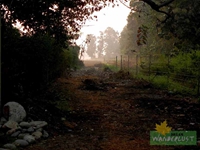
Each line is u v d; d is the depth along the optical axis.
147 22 29.19
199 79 12.89
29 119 6.71
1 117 6.41
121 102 10.80
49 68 12.41
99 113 8.84
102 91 13.82
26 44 8.62
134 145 5.64
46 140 5.77
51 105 8.34
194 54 15.63
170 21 13.93
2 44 7.67
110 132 6.68
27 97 8.06
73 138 6.07
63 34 11.15
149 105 10.19
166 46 24.61
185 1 16.31
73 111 8.91
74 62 29.77
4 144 5.18
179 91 13.10
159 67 18.72
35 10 8.80
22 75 8.57
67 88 14.06
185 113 8.86
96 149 5.36
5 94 7.34
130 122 7.71
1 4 8.12
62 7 9.57
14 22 8.95
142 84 15.78
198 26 14.52
